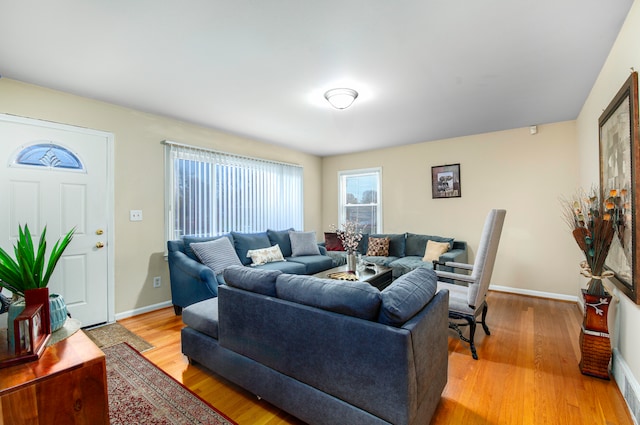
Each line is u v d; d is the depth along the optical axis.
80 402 1.13
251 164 4.50
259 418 1.62
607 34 1.88
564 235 3.71
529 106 3.17
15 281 1.29
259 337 1.70
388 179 5.14
